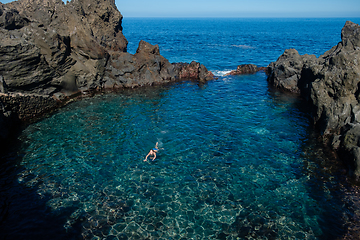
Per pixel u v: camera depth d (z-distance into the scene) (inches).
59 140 747.4
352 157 600.4
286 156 676.7
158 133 802.8
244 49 2596.0
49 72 1001.5
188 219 465.1
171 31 5693.9
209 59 2020.2
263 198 522.6
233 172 609.6
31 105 884.6
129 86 1275.8
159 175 596.1
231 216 473.7
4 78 869.2
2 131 732.0
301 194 534.0
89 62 1170.6
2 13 993.5
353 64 760.3
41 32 989.8
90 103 1047.0
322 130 777.6
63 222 452.4
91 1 1391.5
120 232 433.4
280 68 1293.1
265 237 426.3
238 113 968.3
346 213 479.2
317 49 2706.7
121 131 811.4
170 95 1177.4
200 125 863.7
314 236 429.1
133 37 3846.0
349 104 738.2
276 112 976.9
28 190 534.9
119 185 558.6
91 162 644.1
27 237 418.6
